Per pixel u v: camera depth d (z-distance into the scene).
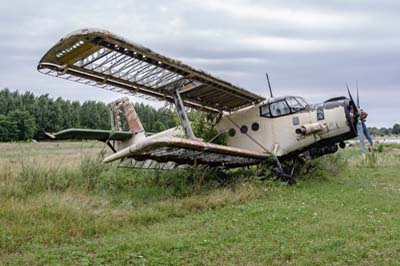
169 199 7.69
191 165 10.05
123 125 13.72
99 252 4.27
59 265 3.87
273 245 4.45
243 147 11.21
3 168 8.72
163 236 4.92
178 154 8.88
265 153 10.66
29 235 4.83
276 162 10.41
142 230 5.40
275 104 10.85
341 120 10.09
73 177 8.73
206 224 5.68
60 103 59.44
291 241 4.61
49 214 5.64
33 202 6.29
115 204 7.21
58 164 9.26
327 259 3.94
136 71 8.55
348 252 4.13
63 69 7.75
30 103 59.75
